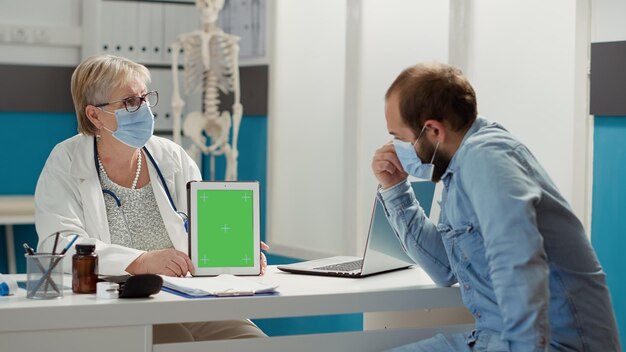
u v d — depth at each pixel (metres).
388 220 2.25
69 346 1.81
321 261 2.61
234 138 4.75
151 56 5.29
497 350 1.88
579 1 3.27
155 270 2.20
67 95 5.12
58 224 2.36
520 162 1.84
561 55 3.36
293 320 4.61
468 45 3.67
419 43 3.91
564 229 1.88
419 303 2.13
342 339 2.06
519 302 1.69
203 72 4.84
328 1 4.48
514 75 3.53
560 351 1.86
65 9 5.09
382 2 4.09
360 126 4.20
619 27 3.16
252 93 4.96
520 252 1.71
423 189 2.38
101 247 2.25
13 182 5.05
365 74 4.18
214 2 4.69
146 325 1.87
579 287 1.89
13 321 1.77
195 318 1.90
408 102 1.96
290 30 4.75
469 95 1.96
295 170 4.72
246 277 2.27
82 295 1.96
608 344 1.90
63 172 2.46
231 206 2.30
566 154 3.36
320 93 4.54
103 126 2.45
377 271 2.37
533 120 3.48
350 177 4.23
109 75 2.42
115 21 5.19
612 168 3.20
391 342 2.11
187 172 2.68
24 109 5.04
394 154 2.18
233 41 4.71
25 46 5.02
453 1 3.68
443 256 2.17
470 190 1.84
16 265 5.04
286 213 4.80
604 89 3.21
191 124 4.78
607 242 3.23
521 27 3.50
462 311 2.40
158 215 2.56
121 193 2.52
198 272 2.25
